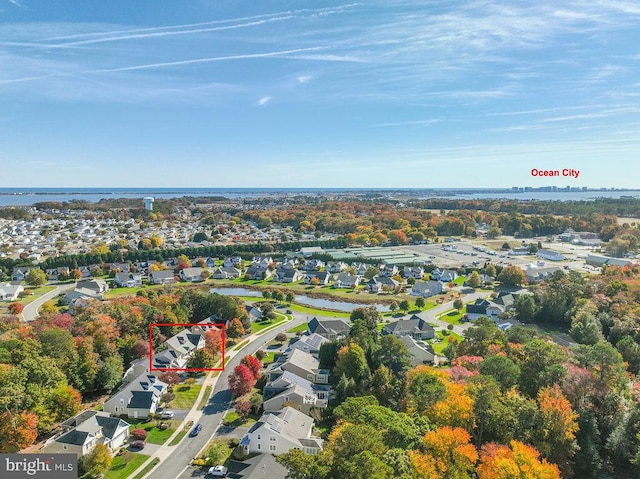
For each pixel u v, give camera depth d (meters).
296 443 63.44
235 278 189.50
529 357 73.00
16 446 61.12
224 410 77.50
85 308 108.25
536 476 46.00
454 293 162.00
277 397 76.06
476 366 76.94
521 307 124.69
